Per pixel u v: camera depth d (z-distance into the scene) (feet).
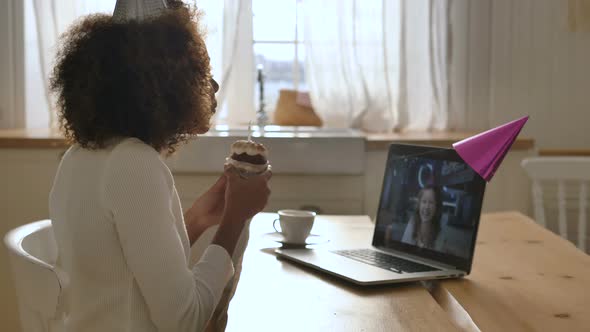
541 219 8.03
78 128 3.79
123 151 3.69
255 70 11.05
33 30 10.42
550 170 8.00
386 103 10.55
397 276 4.52
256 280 4.55
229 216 4.24
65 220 3.84
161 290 3.65
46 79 10.19
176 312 3.68
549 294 4.40
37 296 3.81
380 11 10.37
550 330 3.75
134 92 3.77
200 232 5.01
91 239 3.73
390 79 10.68
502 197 9.87
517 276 4.82
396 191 5.45
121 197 3.63
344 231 6.19
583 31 10.65
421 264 4.93
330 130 10.37
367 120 10.57
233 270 4.38
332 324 3.69
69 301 3.88
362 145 9.29
